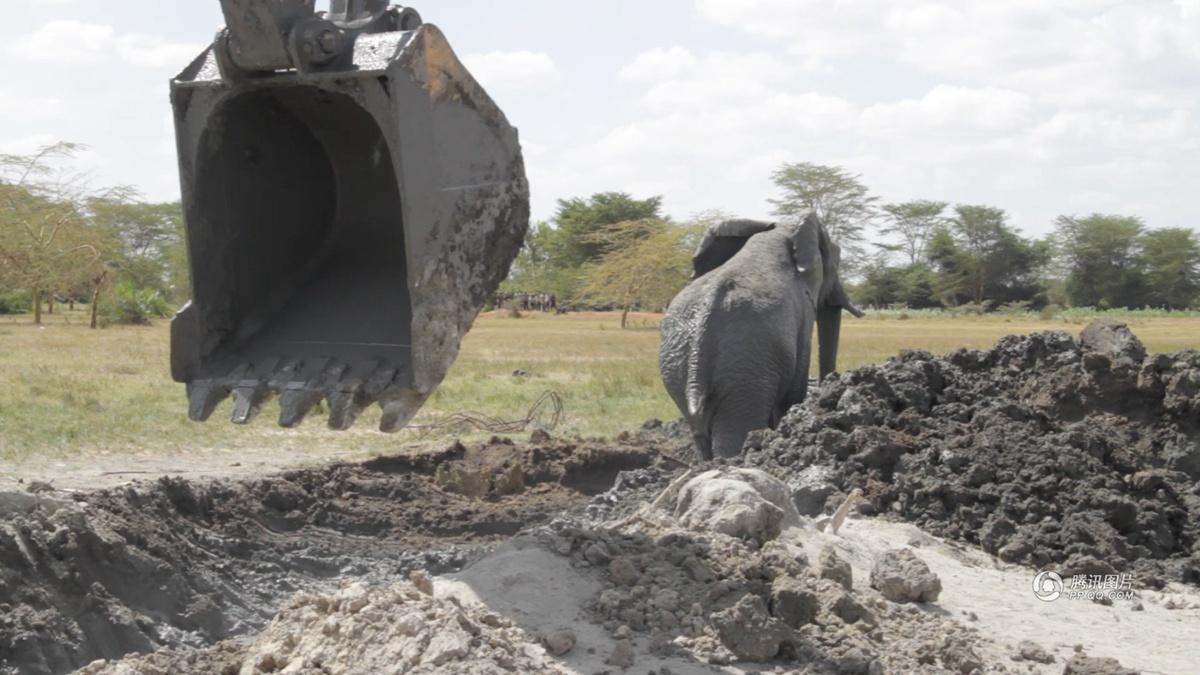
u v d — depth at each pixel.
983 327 68.44
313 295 7.70
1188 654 7.75
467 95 6.79
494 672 5.86
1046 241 101.38
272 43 6.54
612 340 52.06
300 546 12.20
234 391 7.13
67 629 8.98
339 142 7.88
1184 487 11.82
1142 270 99.19
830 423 12.77
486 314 86.19
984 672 6.94
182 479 12.41
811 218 16.31
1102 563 10.05
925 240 106.31
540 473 15.73
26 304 74.75
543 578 7.32
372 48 6.54
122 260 74.56
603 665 6.44
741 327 14.30
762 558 7.72
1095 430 12.34
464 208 6.78
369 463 15.87
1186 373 12.74
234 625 10.09
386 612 6.41
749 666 6.63
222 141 7.25
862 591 8.11
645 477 13.46
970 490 11.34
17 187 55.09
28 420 18.50
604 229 91.00
